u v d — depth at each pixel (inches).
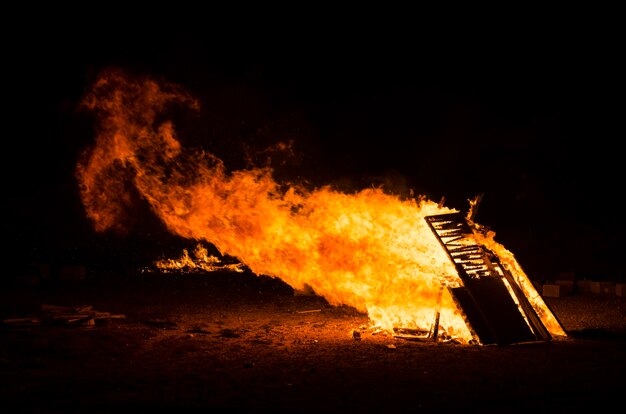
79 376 338.6
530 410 269.6
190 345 427.8
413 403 282.5
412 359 379.2
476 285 438.0
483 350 403.5
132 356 394.0
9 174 1043.9
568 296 673.6
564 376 328.8
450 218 503.2
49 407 278.4
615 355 381.1
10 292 711.1
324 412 270.1
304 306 635.5
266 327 512.4
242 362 375.6
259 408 276.4
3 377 335.0
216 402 286.4
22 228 1024.9
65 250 1024.2
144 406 279.7
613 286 679.1
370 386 314.0
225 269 946.1
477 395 294.0
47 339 425.7
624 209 945.5
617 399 283.6
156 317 555.5
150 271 935.7
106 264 979.9
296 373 344.8
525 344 418.0
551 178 966.4
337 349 415.5
